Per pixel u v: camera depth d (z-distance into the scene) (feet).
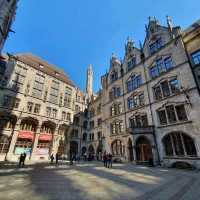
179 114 71.00
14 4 79.97
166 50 86.22
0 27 67.87
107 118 122.21
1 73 107.76
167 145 72.74
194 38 76.18
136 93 99.19
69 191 28.09
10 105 107.76
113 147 109.09
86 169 60.18
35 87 128.36
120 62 132.57
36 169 58.44
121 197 24.63
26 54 146.10
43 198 23.81
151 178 40.83
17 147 105.60
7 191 27.76
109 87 131.64
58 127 134.31
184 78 72.33
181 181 36.52
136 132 83.35
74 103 158.20
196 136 61.41
